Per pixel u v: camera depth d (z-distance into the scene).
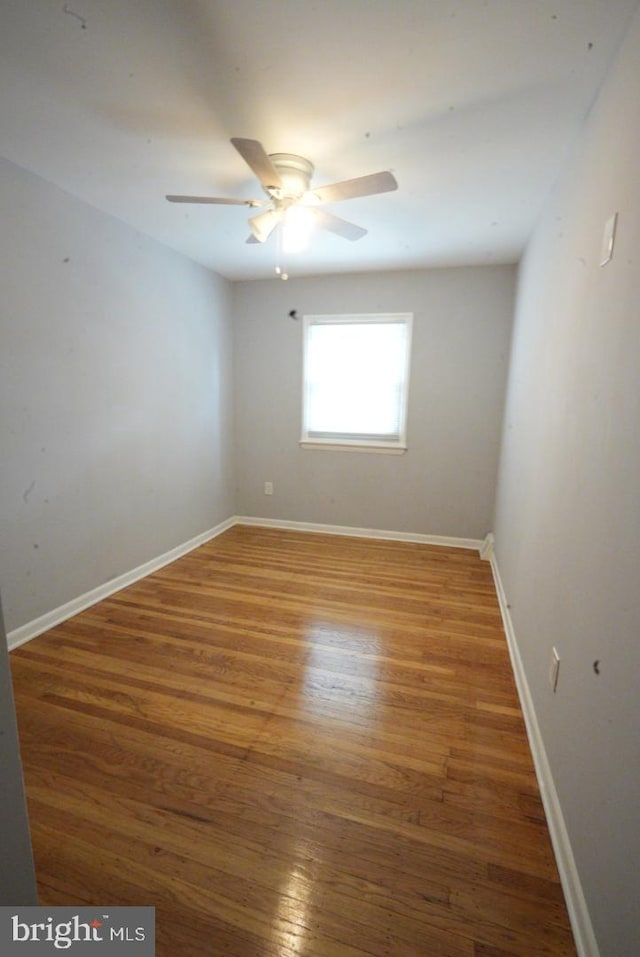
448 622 2.50
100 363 2.62
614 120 1.25
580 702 1.18
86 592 2.64
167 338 3.20
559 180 1.95
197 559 3.46
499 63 1.33
